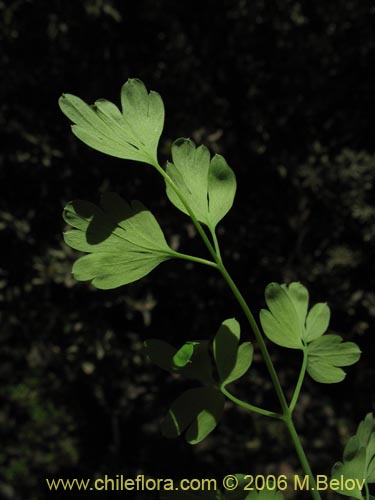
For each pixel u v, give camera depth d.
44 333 0.78
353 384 0.83
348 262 0.78
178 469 0.80
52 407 0.83
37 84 0.76
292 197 0.79
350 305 0.79
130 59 0.79
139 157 0.14
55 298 0.79
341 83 0.81
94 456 0.83
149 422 0.82
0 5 0.73
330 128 0.82
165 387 0.81
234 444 0.80
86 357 0.78
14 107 0.76
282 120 0.79
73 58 0.76
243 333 0.81
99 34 0.76
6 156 0.76
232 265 0.81
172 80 0.77
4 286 0.78
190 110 0.78
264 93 0.80
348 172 0.77
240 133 0.80
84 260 0.14
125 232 0.14
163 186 0.78
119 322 0.81
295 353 0.82
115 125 0.14
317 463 0.79
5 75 0.75
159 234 0.14
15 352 0.82
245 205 0.81
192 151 0.15
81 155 0.77
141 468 0.81
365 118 0.81
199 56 0.79
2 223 0.75
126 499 0.80
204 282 0.79
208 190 0.15
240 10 0.77
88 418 0.84
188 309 0.81
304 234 0.79
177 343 0.83
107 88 0.78
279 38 0.78
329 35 0.79
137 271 0.14
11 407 0.82
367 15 0.78
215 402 0.14
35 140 0.75
